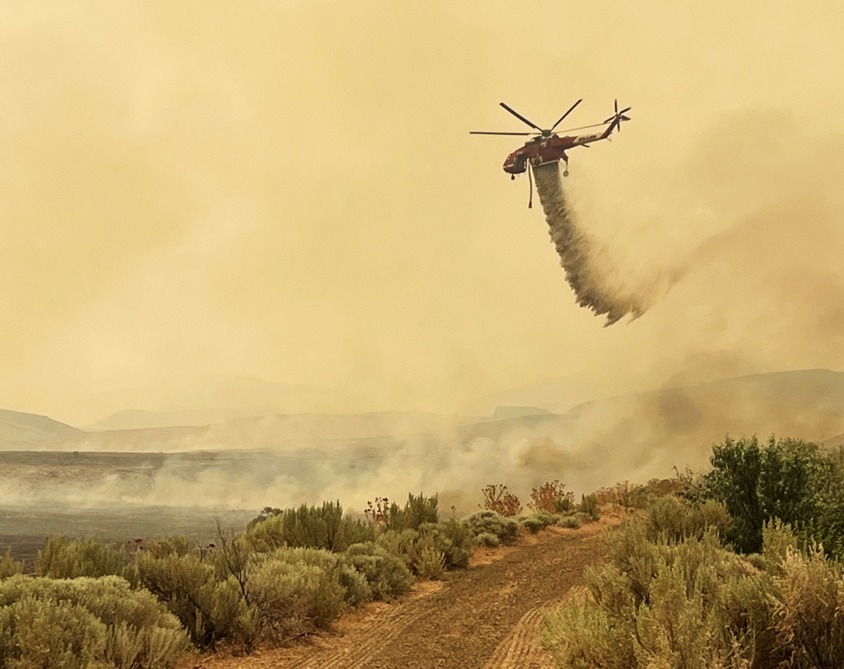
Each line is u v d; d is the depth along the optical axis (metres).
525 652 8.17
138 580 9.46
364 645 9.02
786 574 5.98
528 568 14.79
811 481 13.66
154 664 7.49
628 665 5.94
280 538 14.69
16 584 8.09
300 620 9.52
